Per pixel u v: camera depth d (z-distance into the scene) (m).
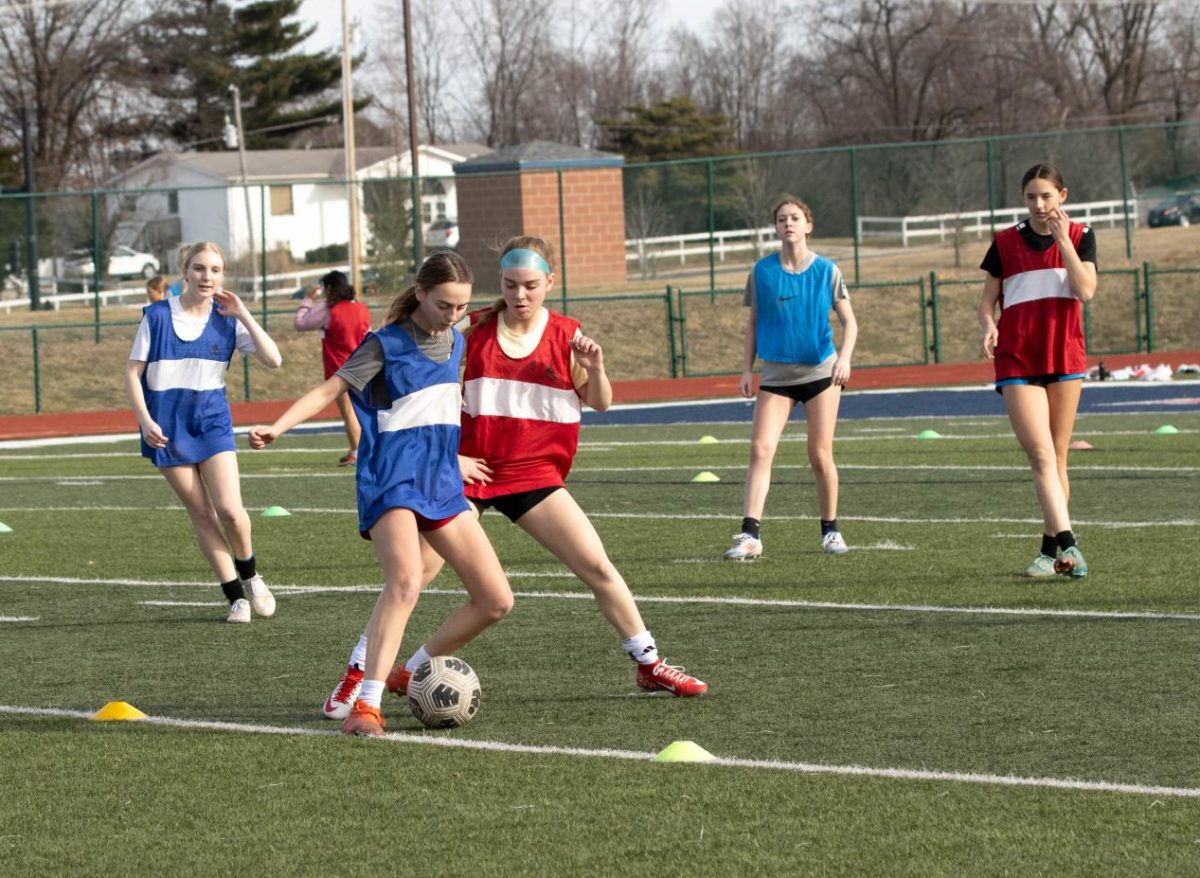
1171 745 11.72
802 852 9.55
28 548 24.52
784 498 27.53
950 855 9.41
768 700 13.55
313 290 35.00
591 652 15.81
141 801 11.10
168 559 23.19
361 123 184.25
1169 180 84.62
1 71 148.12
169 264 99.19
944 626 16.38
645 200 86.50
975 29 161.38
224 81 157.62
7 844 10.23
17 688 15.11
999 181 85.94
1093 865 9.16
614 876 9.24
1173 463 29.91
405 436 12.70
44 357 64.75
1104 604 17.12
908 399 48.97
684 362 60.62
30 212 74.94
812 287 20.92
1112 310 67.50
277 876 9.47
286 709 13.90
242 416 54.38
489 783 11.26
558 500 13.53
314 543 24.25
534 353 13.25
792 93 185.25
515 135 186.12
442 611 18.45
